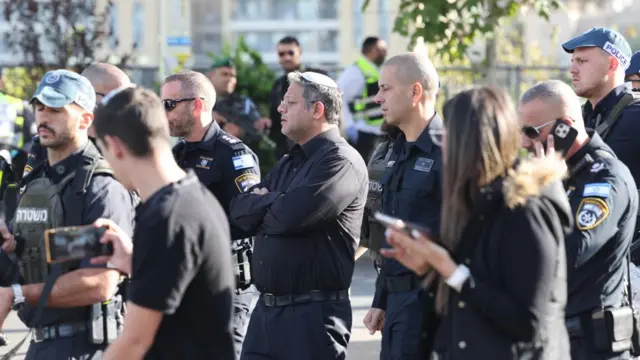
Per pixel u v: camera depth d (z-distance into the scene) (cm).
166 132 580
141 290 551
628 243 742
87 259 628
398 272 830
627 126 945
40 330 720
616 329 725
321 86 854
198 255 559
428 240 566
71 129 709
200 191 575
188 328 569
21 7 1841
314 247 838
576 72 966
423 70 851
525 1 1723
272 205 835
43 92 702
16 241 720
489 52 1811
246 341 879
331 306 847
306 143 858
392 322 835
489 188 558
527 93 749
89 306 711
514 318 548
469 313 566
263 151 1844
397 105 851
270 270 845
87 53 1858
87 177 705
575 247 715
